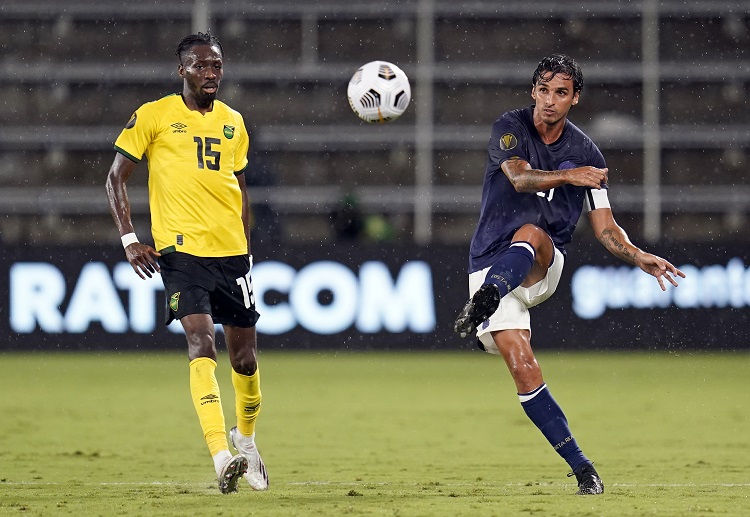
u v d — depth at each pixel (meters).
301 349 60.53
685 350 61.03
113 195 20.56
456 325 18.83
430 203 71.12
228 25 75.12
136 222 72.62
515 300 20.30
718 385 48.38
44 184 73.94
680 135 72.88
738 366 56.56
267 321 60.66
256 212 68.62
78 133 73.69
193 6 74.06
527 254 19.47
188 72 20.66
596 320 61.38
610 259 61.22
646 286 61.00
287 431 32.81
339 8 74.38
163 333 60.88
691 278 60.75
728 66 73.25
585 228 71.75
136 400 41.91
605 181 19.77
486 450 28.58
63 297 60.22
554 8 73.25
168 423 34.78
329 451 28.30
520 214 20.44
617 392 45.53
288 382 49.25
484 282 19.33
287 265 60.44
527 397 20.12
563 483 22.33
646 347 60.97
